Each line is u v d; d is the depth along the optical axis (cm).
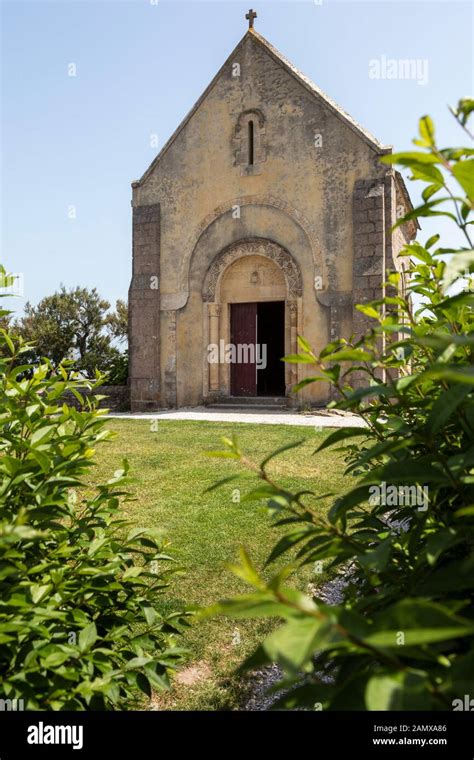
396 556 181
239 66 1766
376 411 208
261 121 1730
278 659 80
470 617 134
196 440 1148
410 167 124
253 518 647
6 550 167
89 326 3931
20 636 171
